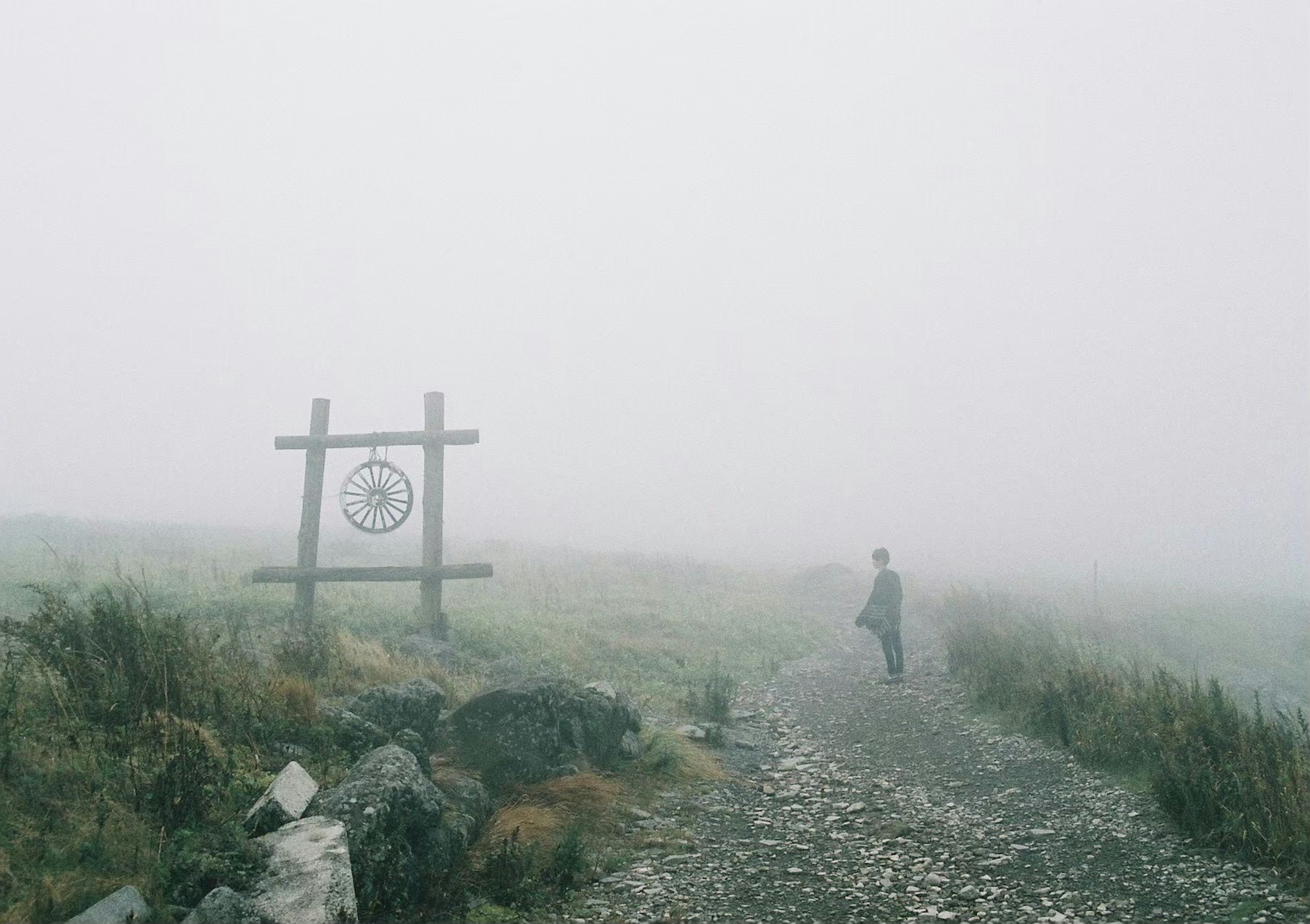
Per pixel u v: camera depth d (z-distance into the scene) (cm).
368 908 418
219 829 429
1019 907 481
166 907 363
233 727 546
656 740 845
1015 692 1016
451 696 862
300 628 1043
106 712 498
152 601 1104
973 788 751
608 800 662
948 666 1365
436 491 1267
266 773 512
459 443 1270
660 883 528
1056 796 700
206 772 466
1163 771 647
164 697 527
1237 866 511
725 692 1116
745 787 781
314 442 1266
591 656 1319
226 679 617
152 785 439
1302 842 499
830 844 614
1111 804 659
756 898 505
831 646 1803
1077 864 545
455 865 498
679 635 1642
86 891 353
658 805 697
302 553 1236
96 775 436
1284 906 450
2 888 341
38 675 527
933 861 568
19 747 431
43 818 389
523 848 538
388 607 1314
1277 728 687
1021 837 608
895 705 1147
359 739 604
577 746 731
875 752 916
